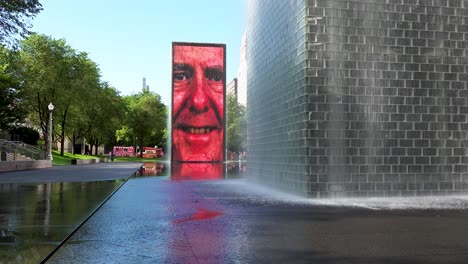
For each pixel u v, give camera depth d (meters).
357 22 11.16
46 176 21.53
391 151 11.09
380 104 11.12
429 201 10.27
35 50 46.16
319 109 10.91
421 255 5.08
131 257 4.95
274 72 13.90
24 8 24.06
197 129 35.88
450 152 11.32
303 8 11.15
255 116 16.44
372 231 6.50
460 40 11.51
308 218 7.69
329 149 10.88
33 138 62.19
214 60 36.06
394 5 11.32
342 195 10.85
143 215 8.02
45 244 5.44
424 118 11.26
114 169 31.20
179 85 35.72
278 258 4.95
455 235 6.20
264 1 15.38
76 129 62.44
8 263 4.56
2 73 43.94
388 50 11.23
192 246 5.53
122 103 64.62
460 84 11.45
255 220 7.49
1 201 10.05
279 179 12.99
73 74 50.06
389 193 11.02
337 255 5.09
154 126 80.81
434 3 11.47
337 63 11.02
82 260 4.80
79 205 9.25
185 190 13.04
